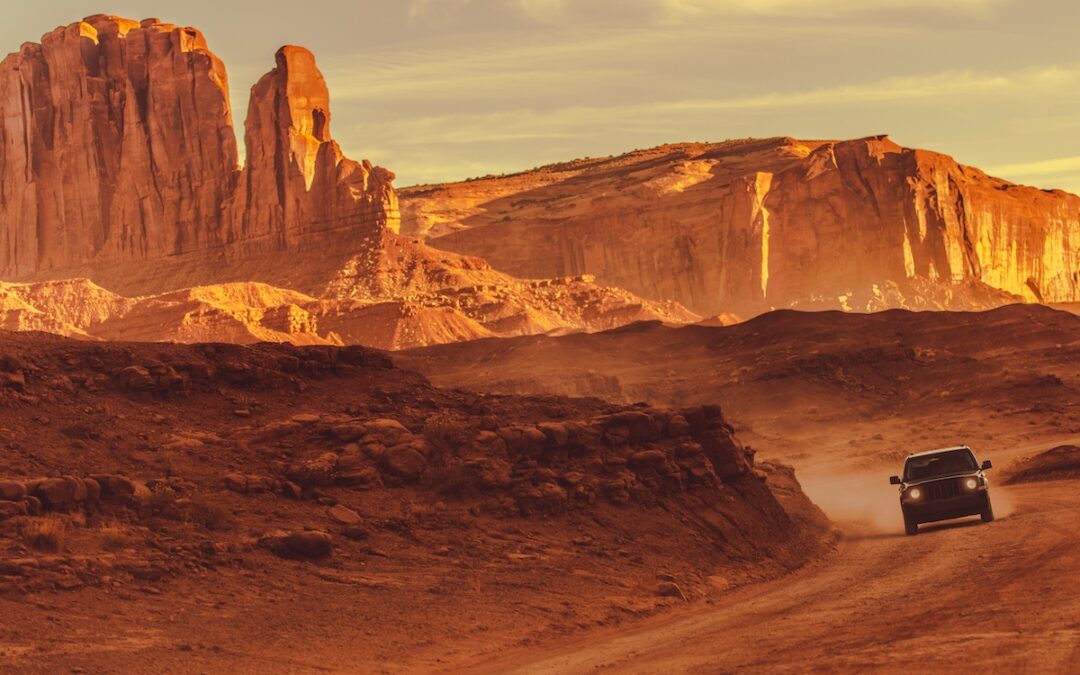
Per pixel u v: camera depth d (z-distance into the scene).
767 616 24.09
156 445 30.19
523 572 27.30
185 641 21.22
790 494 42.09
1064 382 117.81
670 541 31.22
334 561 26.50
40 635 20.64
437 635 22.81
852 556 34.22
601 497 32.06
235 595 23.83
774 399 116.25
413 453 31.12
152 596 23.23
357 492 29.97
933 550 32.81
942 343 146.38
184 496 27.86
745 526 33.66
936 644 19.06
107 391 32.34
